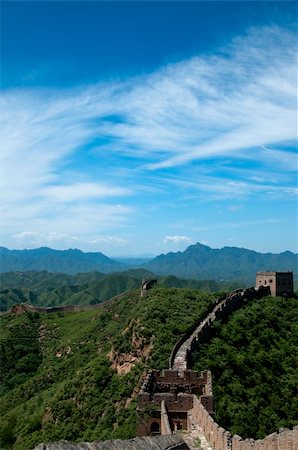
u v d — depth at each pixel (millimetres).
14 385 91938
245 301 88875
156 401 39719
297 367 66625
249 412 51125
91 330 98438
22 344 107000
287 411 55406
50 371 85375
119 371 60219
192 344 59531
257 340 71000
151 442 28234
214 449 31609
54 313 126312
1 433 61688
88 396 57594
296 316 86438
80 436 51500
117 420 49281
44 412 61094
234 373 58969
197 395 41281
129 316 84688
